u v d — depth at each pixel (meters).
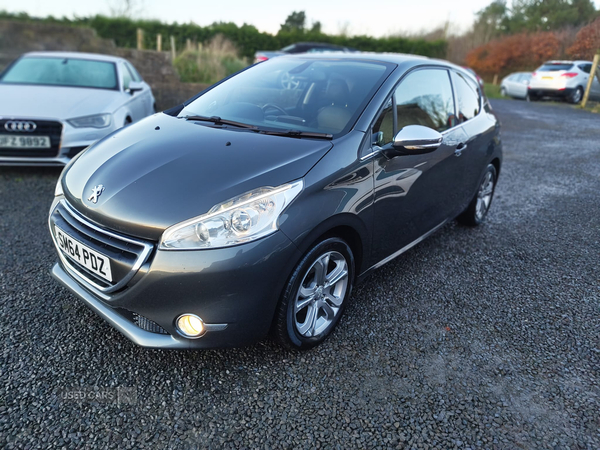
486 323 2.72
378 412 2.00
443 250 3.73
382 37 28.11
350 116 2.57
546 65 15.66
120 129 2.92
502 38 27.72
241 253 1.90
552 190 5.48
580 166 6.64
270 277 1.98
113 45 13.79
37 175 5.11
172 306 1.93
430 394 2.12
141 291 1.93
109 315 2.12
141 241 1.94
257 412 1.97
